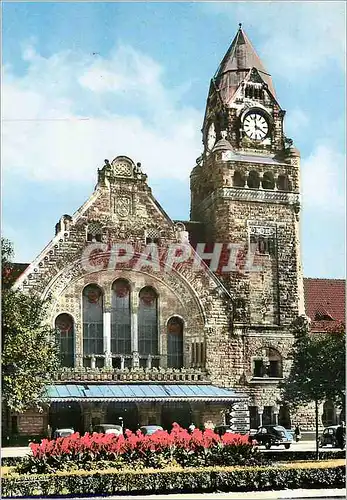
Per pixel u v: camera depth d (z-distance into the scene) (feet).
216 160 331.57
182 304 309.42
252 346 313.53
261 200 330.54
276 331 318.04
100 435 166.30
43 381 223.71
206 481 150.61
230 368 308.40
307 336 291.99
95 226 303.07
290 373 289.74
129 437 164.76
